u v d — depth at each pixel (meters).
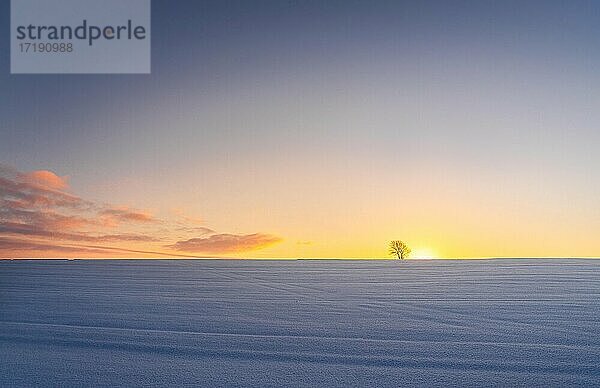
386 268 18.94
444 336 6.90
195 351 6.16
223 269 18.09
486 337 6.82
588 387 4.86
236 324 7.73
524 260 23.73
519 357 5.84
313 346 6.38
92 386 4.90
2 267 18.34
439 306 9.46
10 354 6.05
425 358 5.81
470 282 13.53
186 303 9.86
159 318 8.24
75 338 6.85
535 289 11.84
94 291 11.64
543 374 5.23
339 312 8.82
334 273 16.61
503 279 14.17
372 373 5.26
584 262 21.83
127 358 5.85
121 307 9.34
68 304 9.69
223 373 5.27
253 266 19.97
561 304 9.55
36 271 16.72
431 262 22.91
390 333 7.09
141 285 12.88
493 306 9.39
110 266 19.12
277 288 12.38
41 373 5.31
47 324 7.78
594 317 8.20
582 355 5.91
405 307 9.37
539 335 6.92
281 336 6.92
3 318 8.26
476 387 4.86
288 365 5.55
